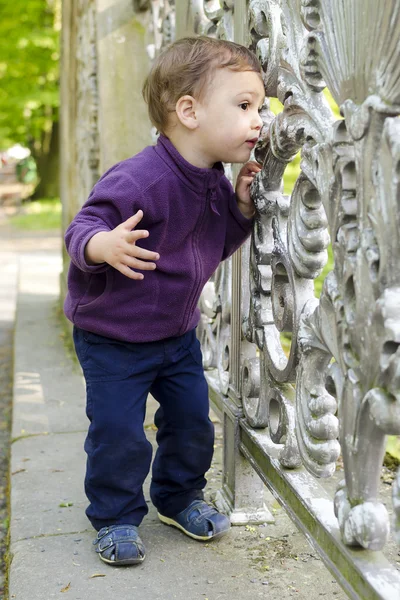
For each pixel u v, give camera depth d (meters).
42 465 2.41
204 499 2.12
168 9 2.92
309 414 1.43
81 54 4.08
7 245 10.66
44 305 5.50
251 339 1.87
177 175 1.71
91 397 1.81
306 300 1.52
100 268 1.62
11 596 1.64
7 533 2.09
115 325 1.77
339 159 1.17
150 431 2.69
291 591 1.63
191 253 1.77
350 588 1.23
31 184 25.56
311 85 1.34
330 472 1.41
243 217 1.84
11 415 3.34
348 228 1.17
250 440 1.86
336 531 1.30
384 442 1.17
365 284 1.10
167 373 1.88
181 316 1.80
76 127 4.42
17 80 16.11
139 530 1.95
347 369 1.19
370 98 1.06
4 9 15.00
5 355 4.50
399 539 1.05
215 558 1.79
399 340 1.02
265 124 1.73
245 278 1.93
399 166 1.00
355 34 1.12
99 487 1.82
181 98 1.67
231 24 2.06
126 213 1.66
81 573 1.72
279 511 2.03
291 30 1.45
